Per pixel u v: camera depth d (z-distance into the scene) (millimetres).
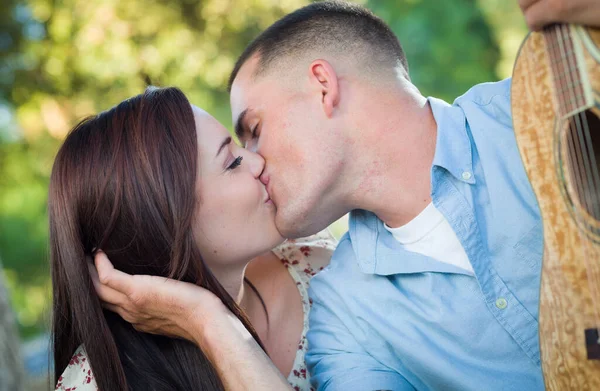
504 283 1964
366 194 2107
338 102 2098
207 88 7117
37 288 8289
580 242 1494
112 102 6840
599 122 1516
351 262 2260
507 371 1982
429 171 2070
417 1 8844
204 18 6887
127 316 2137
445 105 2131
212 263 2188
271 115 2154
